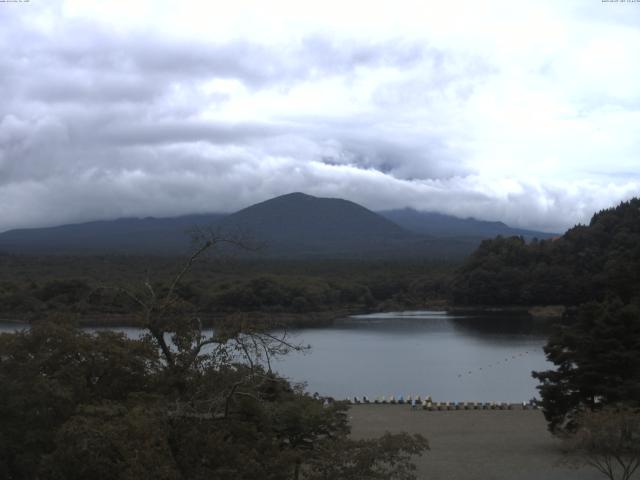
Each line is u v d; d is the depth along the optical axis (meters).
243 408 22.56
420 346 117.44
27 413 23.83
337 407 33.88
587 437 32.75
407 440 22.38
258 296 162.00
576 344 44.78
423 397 72.06
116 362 25.58
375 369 92.88
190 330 23.73
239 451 20.70
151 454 18.42
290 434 30.66
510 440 47.22
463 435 49.12
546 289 185.12
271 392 31.41
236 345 23.23
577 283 181.00
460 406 62.03
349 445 22.16
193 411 21.27
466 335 135.12
